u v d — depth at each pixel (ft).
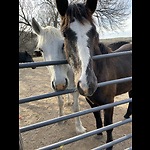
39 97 4.80
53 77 7.77
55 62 5.19
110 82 5.69
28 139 10.34
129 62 10.07
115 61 9.23
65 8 5.83
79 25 5.25
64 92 5.25
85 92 4.83
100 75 7.60
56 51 7.79
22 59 30.42
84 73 4.88
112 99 8.44
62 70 7.69
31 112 13.69
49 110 14.01
